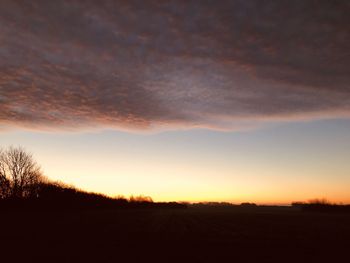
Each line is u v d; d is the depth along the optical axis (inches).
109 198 5270.7
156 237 1316.4
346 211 4739.2
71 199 3826.3
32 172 3257.9
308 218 2819.9
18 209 3019.2
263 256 897.5
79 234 1384.1
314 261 834.2
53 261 804.0
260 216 3208.7
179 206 7337.6
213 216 3161.9
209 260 839.1
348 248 1047.6
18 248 992.2
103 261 811.4
